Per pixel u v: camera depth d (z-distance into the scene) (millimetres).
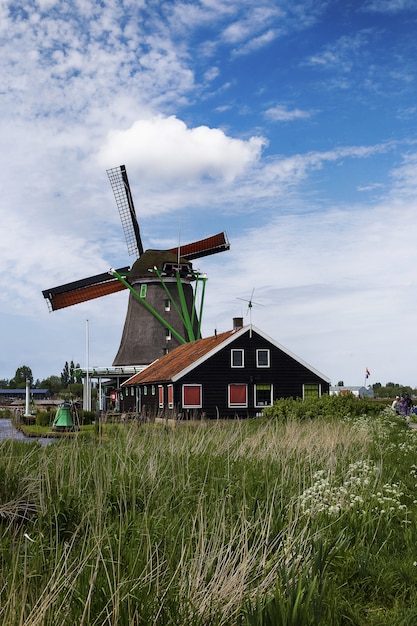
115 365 60188
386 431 19406
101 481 8289
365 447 14203
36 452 11211
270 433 15281
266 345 43094
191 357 44625
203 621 4629
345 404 29359
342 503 7707
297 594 4668
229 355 42469
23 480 7984
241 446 12406
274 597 4691
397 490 8688
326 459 11398
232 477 9102
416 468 11609
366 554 6297
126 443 11617
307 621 4562
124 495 7617
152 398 47000
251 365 42719
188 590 4980
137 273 59031
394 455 13781
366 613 5527
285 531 6508
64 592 4750
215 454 11797
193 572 5211
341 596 5559
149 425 15977
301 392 43406
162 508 7457
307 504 7531
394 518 7746
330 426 19094
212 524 6582
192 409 41469
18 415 37562
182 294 58688
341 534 6664
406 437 17656
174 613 4594
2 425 12508
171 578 5199
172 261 58750
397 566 6152
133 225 61656
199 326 59625
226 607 4750
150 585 4938
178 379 41500
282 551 5887
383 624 5203
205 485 8719
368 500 7949
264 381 42781
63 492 7645
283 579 5133
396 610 5410
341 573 6012
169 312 58469
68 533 6781
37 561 5375
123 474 8422
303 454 12055
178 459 10164
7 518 7082
